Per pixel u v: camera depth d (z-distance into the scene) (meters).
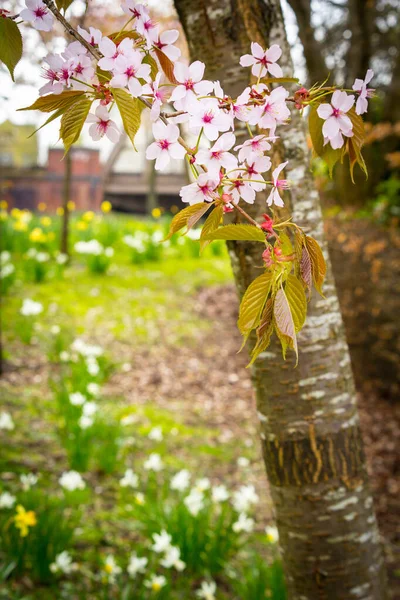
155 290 8.48
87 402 4.34
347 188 7.49
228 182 0.82
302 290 0.75
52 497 3.48
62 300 7.43
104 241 9.82
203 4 1.61
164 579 2.71
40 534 2.77
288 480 1.82
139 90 0.75
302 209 1.67
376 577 1.89
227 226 0.75
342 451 1.80
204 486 3.35
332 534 1.82
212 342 7.10
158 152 0.79
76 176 18.78
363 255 6.42
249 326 0.75
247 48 1.60
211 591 2.78
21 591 2.67
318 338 1.75
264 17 1.61
